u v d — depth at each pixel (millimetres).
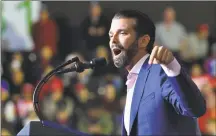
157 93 7961
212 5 30031
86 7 29531
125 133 8688
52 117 24938
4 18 28656
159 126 7883
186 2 29938
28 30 28875
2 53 28203
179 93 7449
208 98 25688
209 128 24734
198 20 30078
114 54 8469
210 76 27203
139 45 8422
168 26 29141
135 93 8227
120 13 8453
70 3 29438
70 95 25734
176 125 7949
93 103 25391
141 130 8023
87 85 26047
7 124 24391
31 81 27500
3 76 27281
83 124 24875
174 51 28844
